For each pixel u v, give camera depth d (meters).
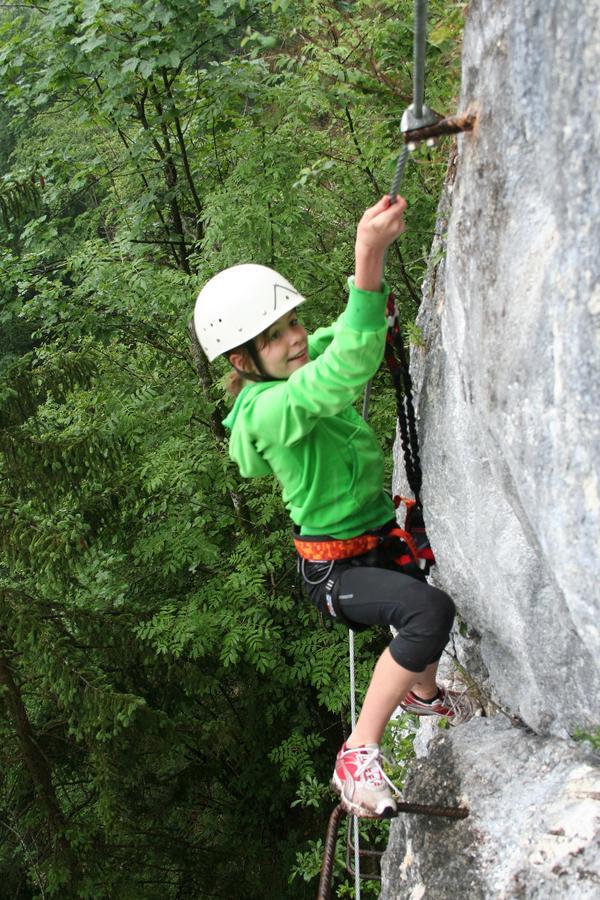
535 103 1.52
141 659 7.21
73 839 7.00
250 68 6.21
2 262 7.02
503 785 2.33
